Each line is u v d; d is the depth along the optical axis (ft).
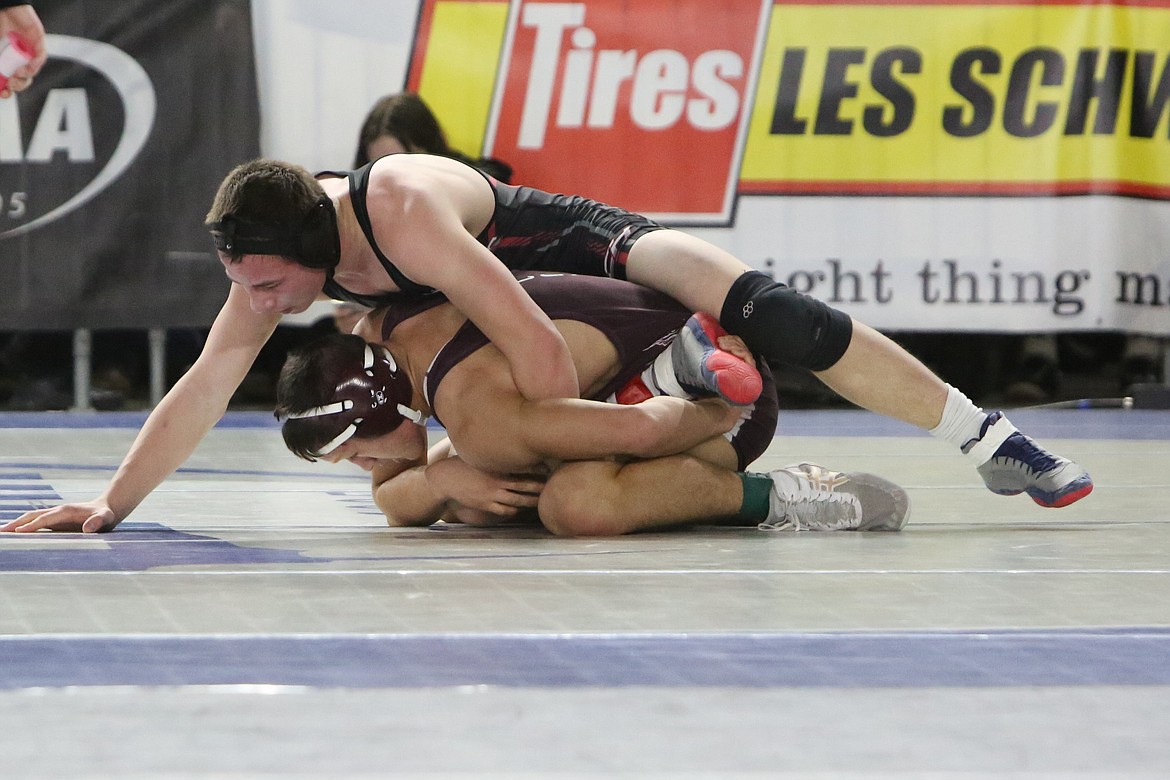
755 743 12.41
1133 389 78.13
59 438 56.29
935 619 18.43
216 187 70.79
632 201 73.72
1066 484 29.14
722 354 27.48
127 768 11.49
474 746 12.21
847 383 29.14
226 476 43.21
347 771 11.43
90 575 21.97
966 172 74.74
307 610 18.80
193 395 28.68
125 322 70.49
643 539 27.45
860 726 13.03
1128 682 14.87
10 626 17.60
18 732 12.61
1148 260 75.87
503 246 30.42
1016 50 74.43
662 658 15.79
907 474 43.50
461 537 27.91
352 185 27.40
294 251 25.67
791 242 74.49
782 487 29.19
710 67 73.36
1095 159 75.00
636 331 28.96
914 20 73.97
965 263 75.15
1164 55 75.10
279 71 71.31
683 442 28.30
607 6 72.74
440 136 59.98
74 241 69.77
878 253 74.90
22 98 69.00
